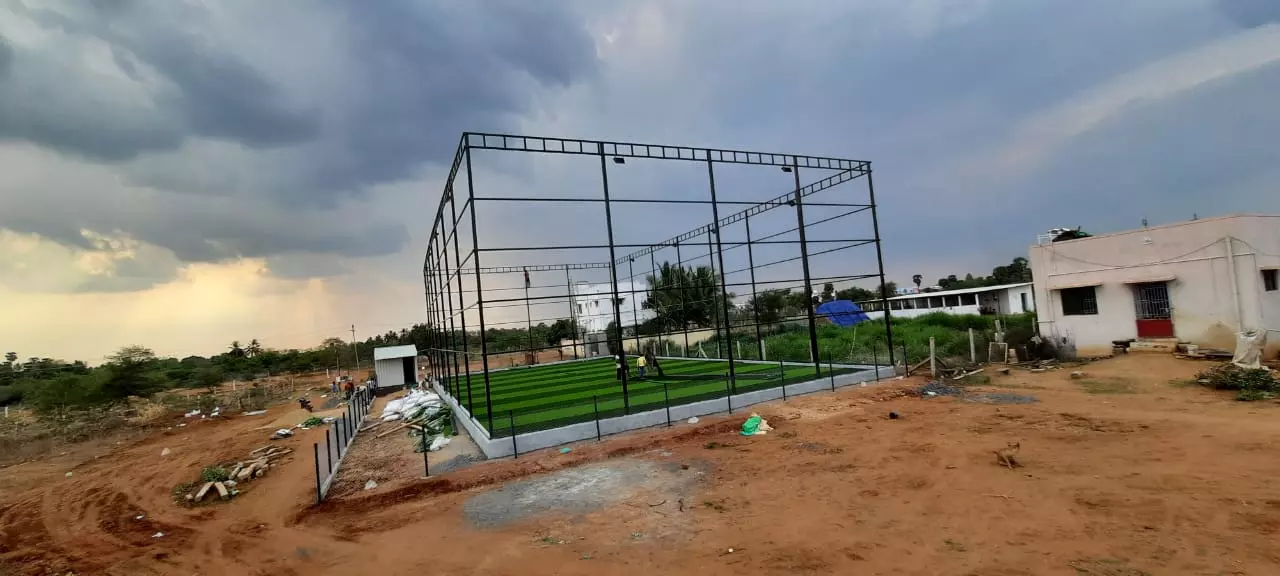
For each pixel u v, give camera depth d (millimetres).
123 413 26422
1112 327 18703
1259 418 10266
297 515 9383
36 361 43688
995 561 5719
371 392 27266
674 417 13562
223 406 28719
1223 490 6996
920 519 6965
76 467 16188
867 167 19578
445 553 7066
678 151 16141
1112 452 8945
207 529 9281
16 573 7938
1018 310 40750
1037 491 7539
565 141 14109
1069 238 20859
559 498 8828
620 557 6484
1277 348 15758
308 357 53031
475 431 13078
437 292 26375
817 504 7746
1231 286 16016
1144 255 17953
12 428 24484
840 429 12023
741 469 9688
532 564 6492
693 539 6848
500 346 49625
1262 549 5504
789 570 5852
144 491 12352
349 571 6855
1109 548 5797
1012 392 14648
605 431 12672
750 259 23844
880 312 54094
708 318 37438
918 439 10695
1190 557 5473
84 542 9141
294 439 17531
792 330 36938
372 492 9992
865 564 5863
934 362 17750
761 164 17891
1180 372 14883
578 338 45000
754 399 15008
